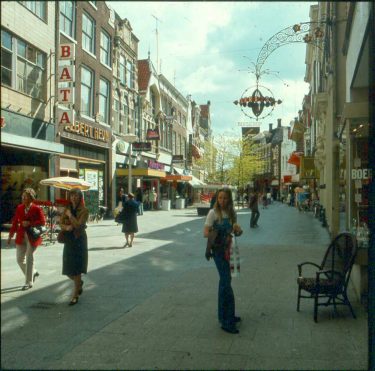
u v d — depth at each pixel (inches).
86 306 263.7
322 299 276.2
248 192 2171.5
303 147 2018.9
